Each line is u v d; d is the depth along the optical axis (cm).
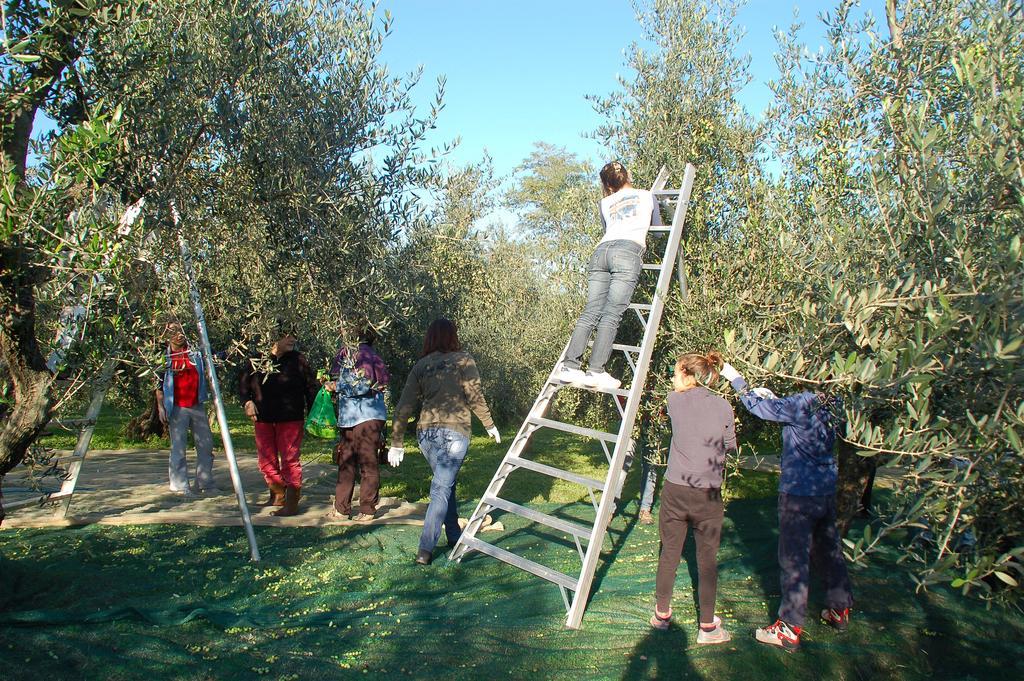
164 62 383
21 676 344
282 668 371
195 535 594
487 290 1320
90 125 302
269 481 708
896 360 256
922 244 300
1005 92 255
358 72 461
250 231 457
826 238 365
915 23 421
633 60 635
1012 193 257
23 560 500
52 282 329
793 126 518
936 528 267
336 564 530
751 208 545
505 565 543
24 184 313
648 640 418
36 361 361
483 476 948
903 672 389
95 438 1137
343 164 456
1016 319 217
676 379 448
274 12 456
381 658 388
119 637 393
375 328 468
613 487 468
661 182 563
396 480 914
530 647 407
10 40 303
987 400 241
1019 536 257
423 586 498
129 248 335
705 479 419
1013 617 448
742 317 512
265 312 468
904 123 356
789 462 420
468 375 557
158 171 411
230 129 426
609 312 504
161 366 364
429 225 509
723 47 621
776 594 491
